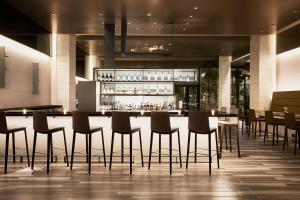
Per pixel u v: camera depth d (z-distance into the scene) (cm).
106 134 698
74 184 518
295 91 1110
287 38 1180
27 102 1042
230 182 536
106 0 766
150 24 1009
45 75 1198
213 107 2061
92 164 660
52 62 1245
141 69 1141
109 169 617
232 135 1213
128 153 693
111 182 530
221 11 858
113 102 1145
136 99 1176
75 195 462
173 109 1141
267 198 453
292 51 1180
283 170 626
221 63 1897
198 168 636
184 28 1067
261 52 1292
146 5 805
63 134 657
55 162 676
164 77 1161
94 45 1512
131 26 1041
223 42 1430
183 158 695
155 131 603
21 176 565
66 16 917
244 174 591
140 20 958
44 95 1192
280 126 1177
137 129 623
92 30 1112
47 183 522
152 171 606
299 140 908
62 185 512
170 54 988
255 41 1312
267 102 1298
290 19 942
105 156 687
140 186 509
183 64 2103
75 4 798
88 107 887
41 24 1020
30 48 1056
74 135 605
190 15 897
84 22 989
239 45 1516
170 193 474
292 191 486
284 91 1189
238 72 2003
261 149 885
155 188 499
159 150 673
